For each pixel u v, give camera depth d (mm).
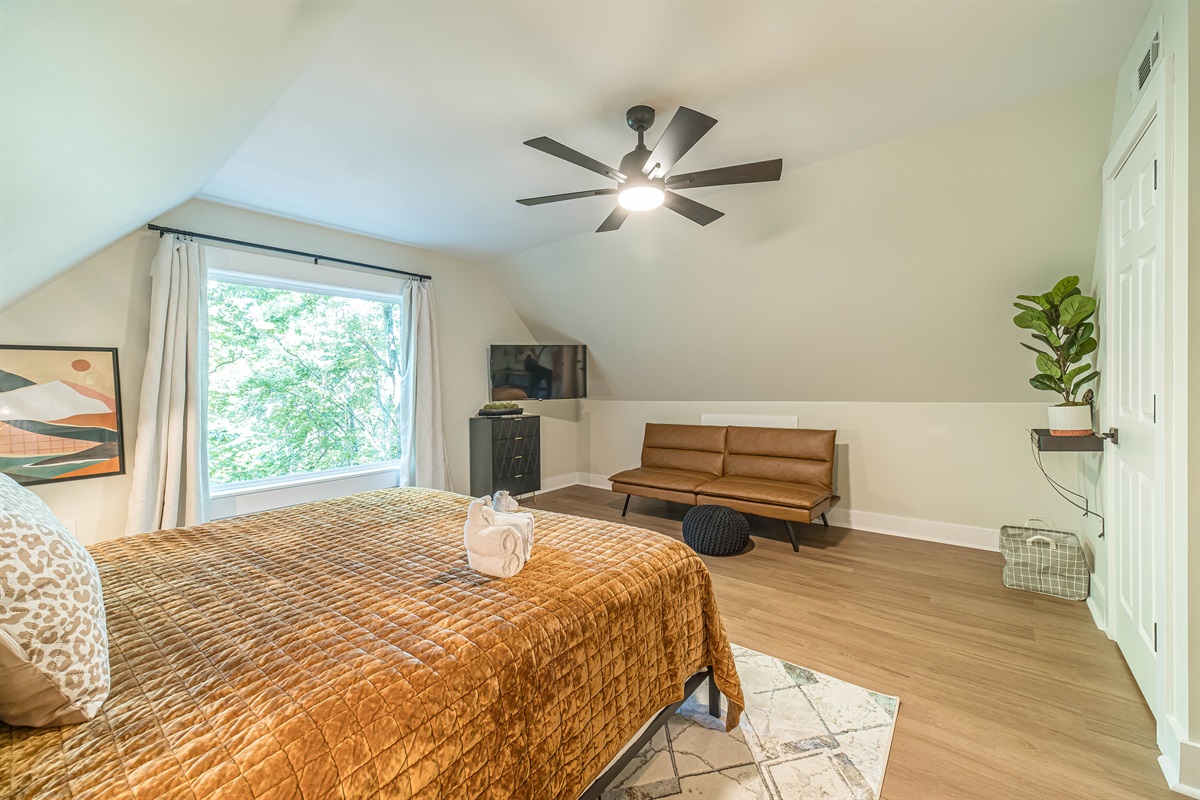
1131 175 1995
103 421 2873
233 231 3400
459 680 1024
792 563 3387
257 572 1550
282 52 1554
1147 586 1861
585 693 1262
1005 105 2273
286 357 3824
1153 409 1738
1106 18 1736
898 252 3121
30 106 851
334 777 809
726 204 3262
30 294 2619
